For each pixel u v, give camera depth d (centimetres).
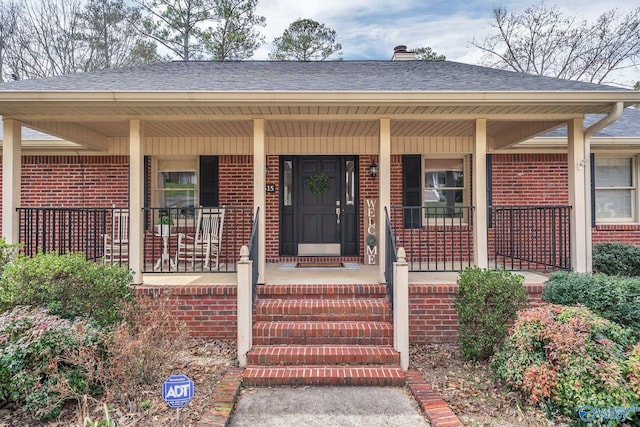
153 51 1938
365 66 758
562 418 313
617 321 382
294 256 752
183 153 720
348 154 736
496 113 518
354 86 500
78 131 616
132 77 577
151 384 363
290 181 763
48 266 391
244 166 732
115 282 420
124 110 489
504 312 407
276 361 411
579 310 359
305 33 2056
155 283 513
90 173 739
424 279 535
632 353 322
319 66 749
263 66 739
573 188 530
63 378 312
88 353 327
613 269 679
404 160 746
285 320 463
